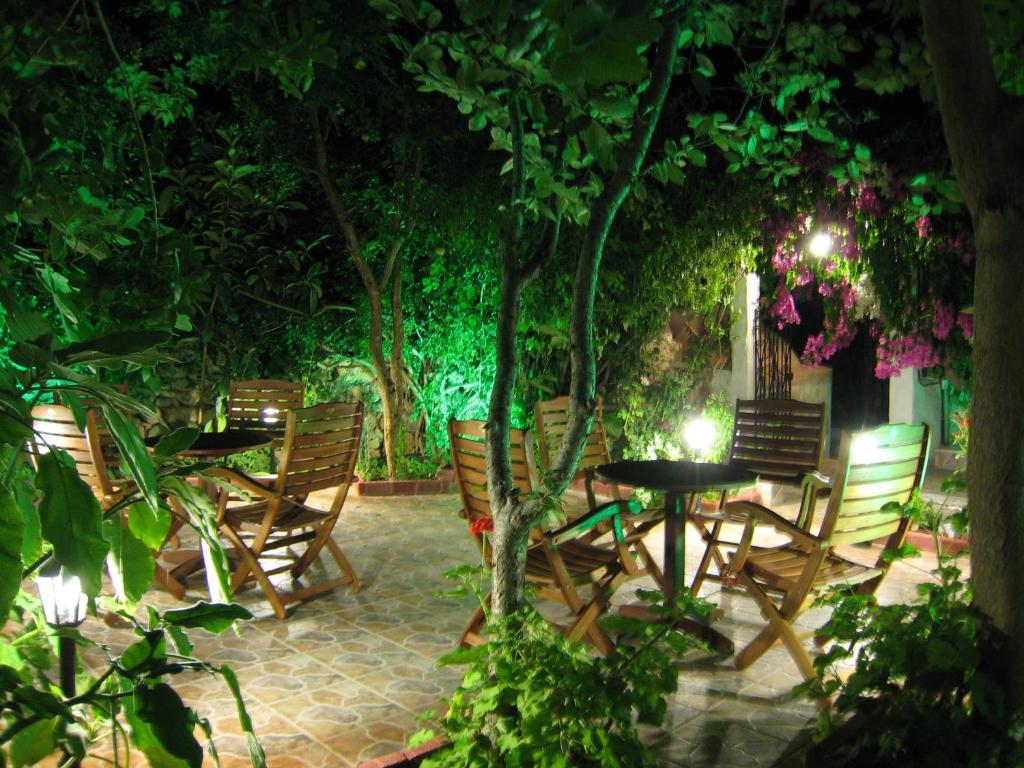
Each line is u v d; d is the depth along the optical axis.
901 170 6.98
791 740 3.50
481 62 2.86
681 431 8.30
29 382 1.91
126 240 2.86
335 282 9.27
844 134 6.73
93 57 4.16
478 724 2.78
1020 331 2.55
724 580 5.25
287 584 5.50
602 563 4.34
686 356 8.55
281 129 7.94
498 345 2.98
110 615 4.64
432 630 4.70
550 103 2.88
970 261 6.88
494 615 2.98
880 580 4.35
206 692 3.89
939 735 2.53
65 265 2.89
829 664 2.88
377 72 7.76
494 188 8.36
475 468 4.38
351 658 4.30
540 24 1.83
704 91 3.63
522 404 8.85
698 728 3.60
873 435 3.93
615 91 2.68
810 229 7.57
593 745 2.35
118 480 5.21
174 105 4.96
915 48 3.88
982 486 2.65
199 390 8.55
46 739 1.95
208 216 8.44
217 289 7.78
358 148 8.93
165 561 5.81
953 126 2.54
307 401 8.86
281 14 3.77
